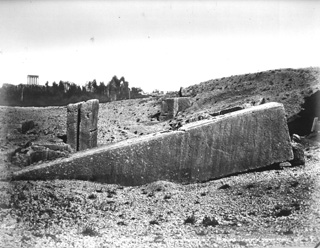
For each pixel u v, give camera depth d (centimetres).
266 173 1667
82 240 1038
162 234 1125
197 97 3294
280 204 1308
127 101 3912
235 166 1695
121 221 1245
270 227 1150
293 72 3175
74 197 1405
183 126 1762
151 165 1658
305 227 1121
